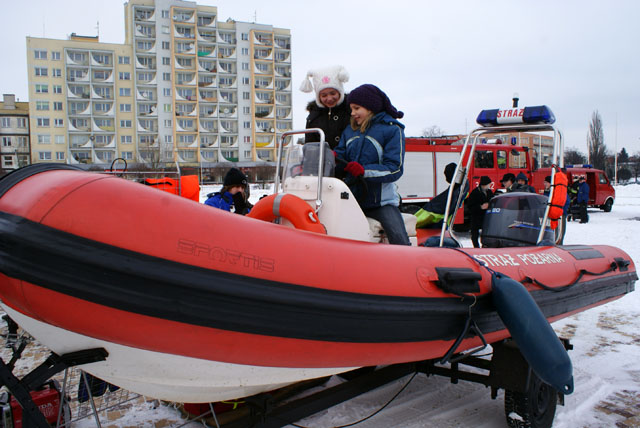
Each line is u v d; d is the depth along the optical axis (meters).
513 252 3.57
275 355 2.20
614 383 3.96
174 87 69.06
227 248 2.06
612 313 6.14
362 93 3.39
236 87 73.12
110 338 1.96
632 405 3.56
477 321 2.87
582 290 3.77
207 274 1.96
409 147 13.91
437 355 2.83
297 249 2.29
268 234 2.27
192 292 1.93
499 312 2.82
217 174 63.09
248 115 74.50
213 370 2.24
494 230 4.48
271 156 75.69
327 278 2.28
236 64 73.19
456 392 3.79
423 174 14.11
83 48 65.00
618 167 61.03
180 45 69.44
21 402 2.04
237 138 73.69
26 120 69.62
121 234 1.86
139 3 67.00
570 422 3.30
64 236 1.79
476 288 2.85
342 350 2.34
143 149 58.94
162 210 2.00
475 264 3.04
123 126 67.94
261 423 2.81
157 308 1.89
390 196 3.58
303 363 2.31
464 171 4.39
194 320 1.96
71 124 65.56
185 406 3.13
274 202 2.96
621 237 12.41
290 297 2.12
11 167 69.31
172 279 1.88
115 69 66.69
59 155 65.69
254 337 2.10
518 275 3.27
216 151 72.62
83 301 1.82
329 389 3.27
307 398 3.12
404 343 2.53
